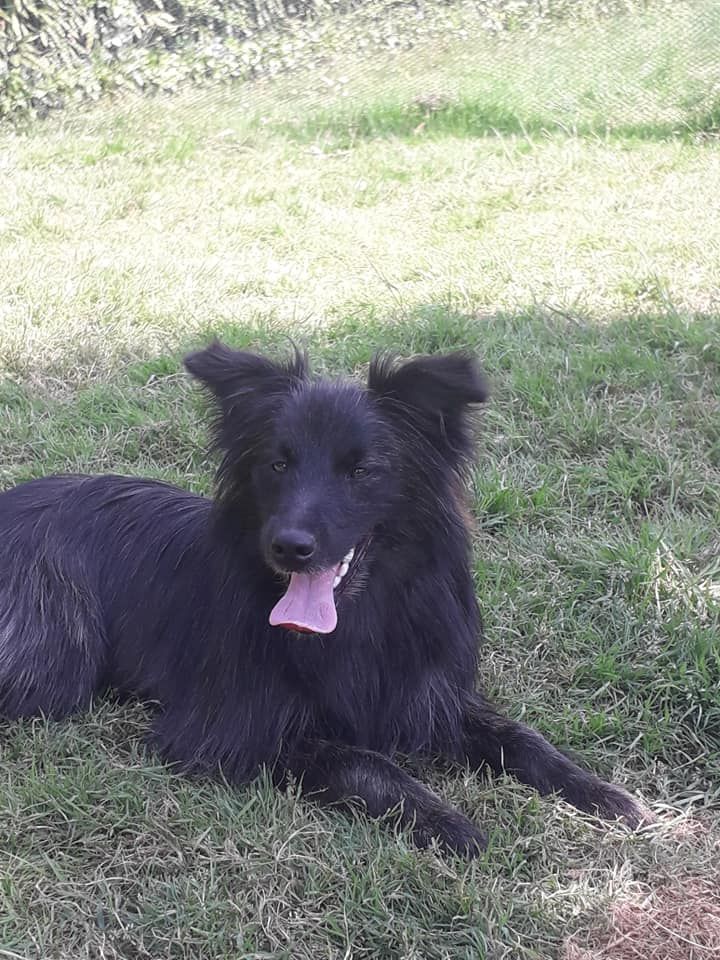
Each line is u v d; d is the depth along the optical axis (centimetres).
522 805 101
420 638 107
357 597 104
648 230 225
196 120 325
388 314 191
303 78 348
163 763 107
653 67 335
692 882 94
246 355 107
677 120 305
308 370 109
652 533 140
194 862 94
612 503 147
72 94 336
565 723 112
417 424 104
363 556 102
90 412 168
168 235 238
